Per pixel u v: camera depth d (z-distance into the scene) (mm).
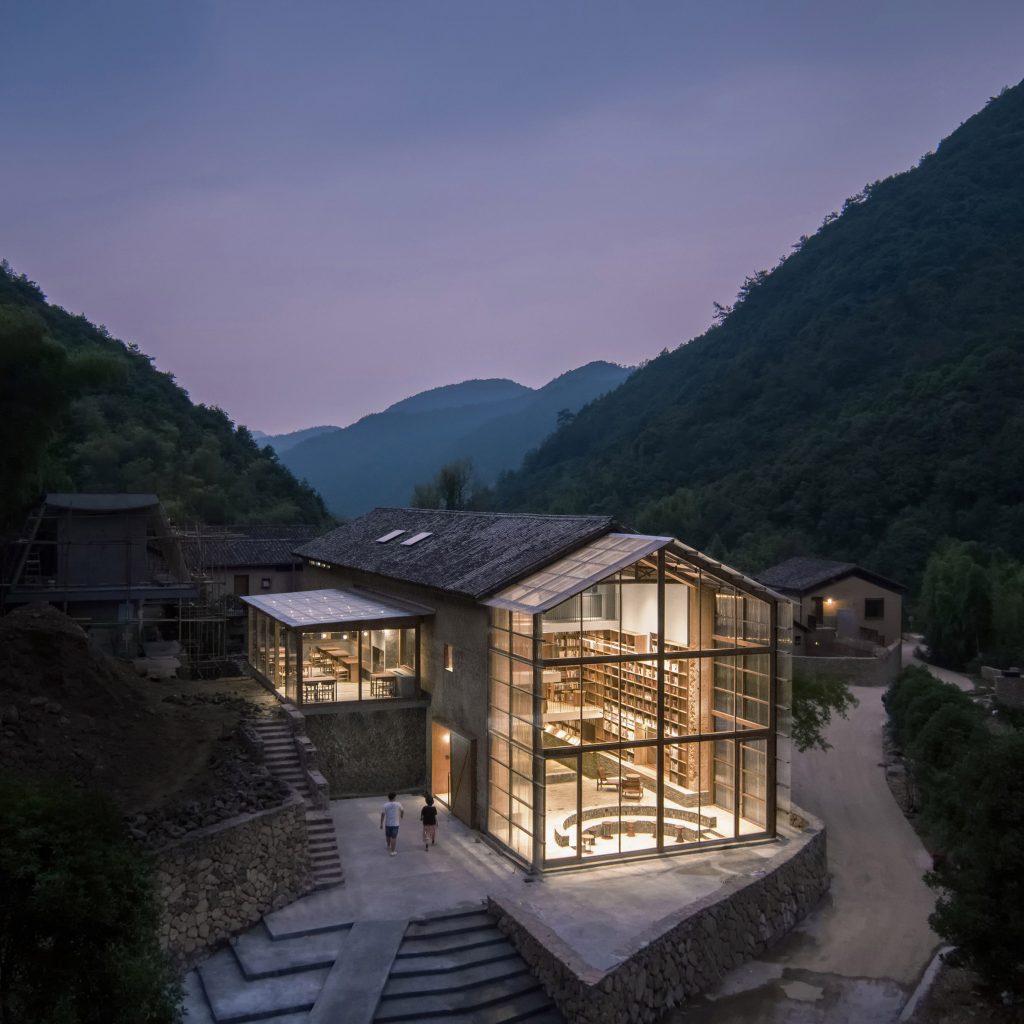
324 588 41812
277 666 32688
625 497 111625
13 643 25500
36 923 12500
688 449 114438
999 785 18750
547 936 19500
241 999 18172
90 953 12867
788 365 120500
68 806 13828
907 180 168750
